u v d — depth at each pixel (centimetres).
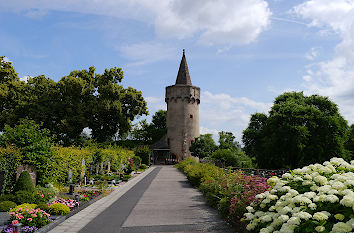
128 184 1942
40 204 917
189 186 1794
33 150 1345
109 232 726
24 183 1087
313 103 3678
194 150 5597
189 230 739
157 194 1434
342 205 422
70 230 747
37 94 4266
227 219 812
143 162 4928
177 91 6200
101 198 1310
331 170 518
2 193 1119
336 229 367
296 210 444
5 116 3888
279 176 1728
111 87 4441
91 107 4209
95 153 2281
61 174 1530
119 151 3094
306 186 509
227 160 3138
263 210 568
